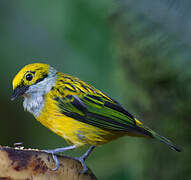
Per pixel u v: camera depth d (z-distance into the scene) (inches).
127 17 225.5
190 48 209.6
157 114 307.7
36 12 421.7
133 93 313.7
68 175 238.7
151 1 208.2
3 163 206.7
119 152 377.1
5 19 461.4
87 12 323.6
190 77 233.3
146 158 334.3
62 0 347.9
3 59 462.3
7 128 525.3
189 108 286.5
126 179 356.2
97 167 365.7
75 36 332.2
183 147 304.7
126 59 292.2
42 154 225.5
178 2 199.2
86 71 346.0
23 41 460.8
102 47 327.3
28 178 213.6
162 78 265.6
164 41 213.5
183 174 308.3
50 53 441.1
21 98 530.9
